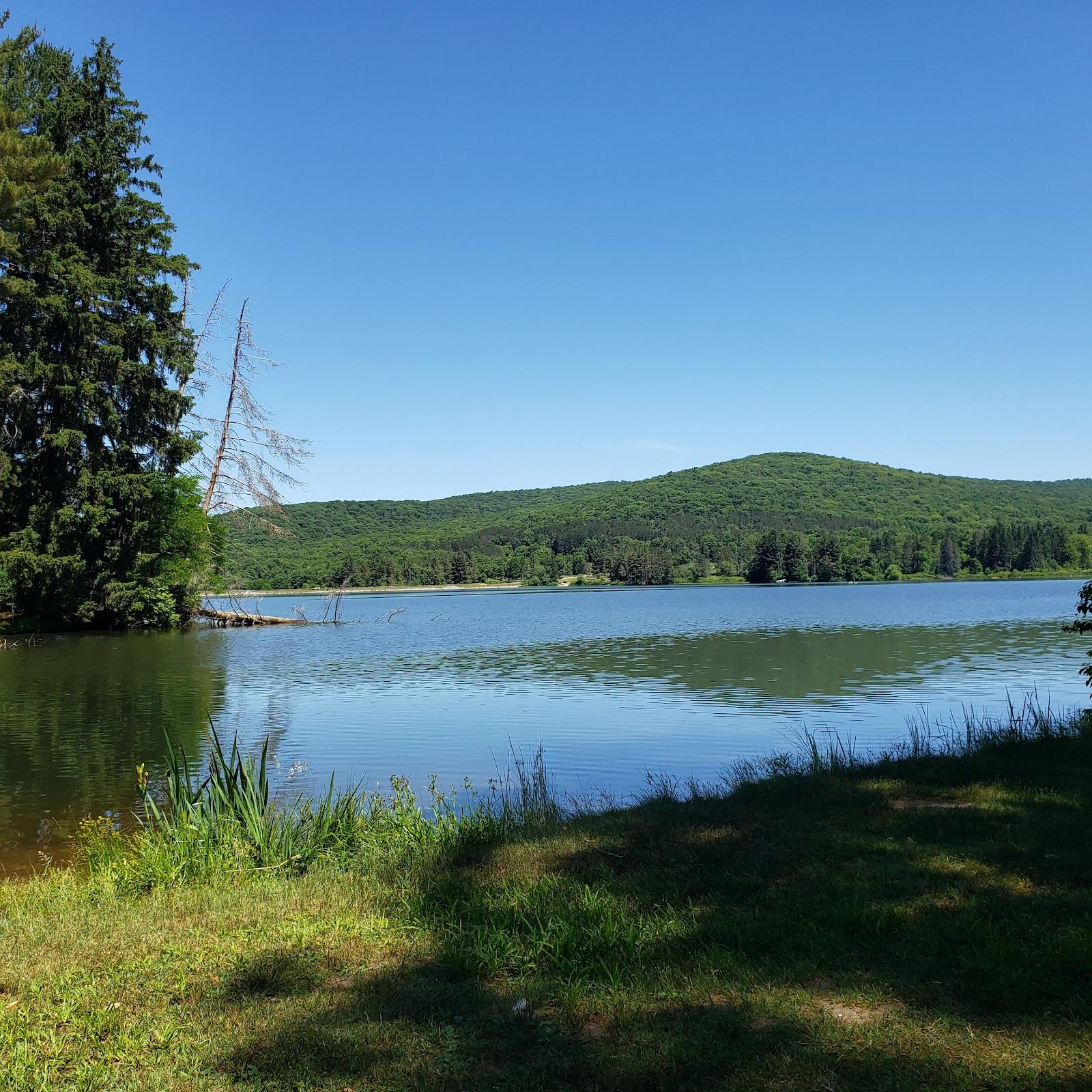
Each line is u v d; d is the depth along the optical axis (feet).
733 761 44.70
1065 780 30.53
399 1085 13.25
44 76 127.54
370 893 22.31
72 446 119.24
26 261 115.96
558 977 16.99
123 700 69.26
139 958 18.47
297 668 92.73
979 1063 13.07
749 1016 14.90
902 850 23.24
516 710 62.90
